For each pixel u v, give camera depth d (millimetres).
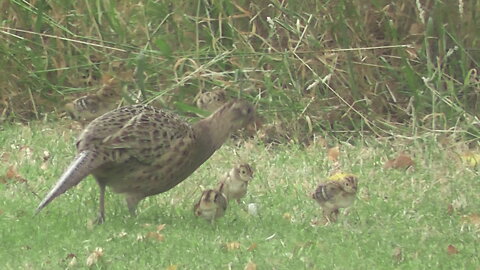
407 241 10742
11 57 16453
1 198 11891
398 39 16047
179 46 16484
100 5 16641
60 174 13211
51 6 16750
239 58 16016
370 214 11742
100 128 10586
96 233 10609
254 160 14133
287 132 15469
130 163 10641
